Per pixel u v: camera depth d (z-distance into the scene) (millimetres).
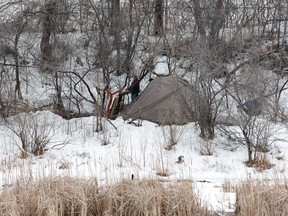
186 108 22578
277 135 21156
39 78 30016
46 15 29734
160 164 18188
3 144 20906
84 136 21891
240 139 20359
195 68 22172
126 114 24438
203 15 29609
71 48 30031
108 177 14766
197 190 13461
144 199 11930
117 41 29578
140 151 19844
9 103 24219
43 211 11812
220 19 29375
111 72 28219
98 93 25297
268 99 23797
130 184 12586
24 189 12422
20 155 19562
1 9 31078
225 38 29328
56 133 22141
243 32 32969
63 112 25250
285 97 26562
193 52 22516
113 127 22797
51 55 28234
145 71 29406
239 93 21375
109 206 12062
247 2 37125
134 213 11914
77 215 12078
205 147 19922
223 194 13336
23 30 29453
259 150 19297
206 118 21031
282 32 36750
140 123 23062
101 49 28016
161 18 34375
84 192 12359
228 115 20984
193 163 18656
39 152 19828
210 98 21094
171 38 31375
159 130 22125
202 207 12250
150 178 13000
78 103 25750
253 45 28391
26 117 22578
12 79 28672
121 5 35906
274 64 29422
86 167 17641
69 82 28031
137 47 32531
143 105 23938
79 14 37531
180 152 19844
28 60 30969
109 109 24891
